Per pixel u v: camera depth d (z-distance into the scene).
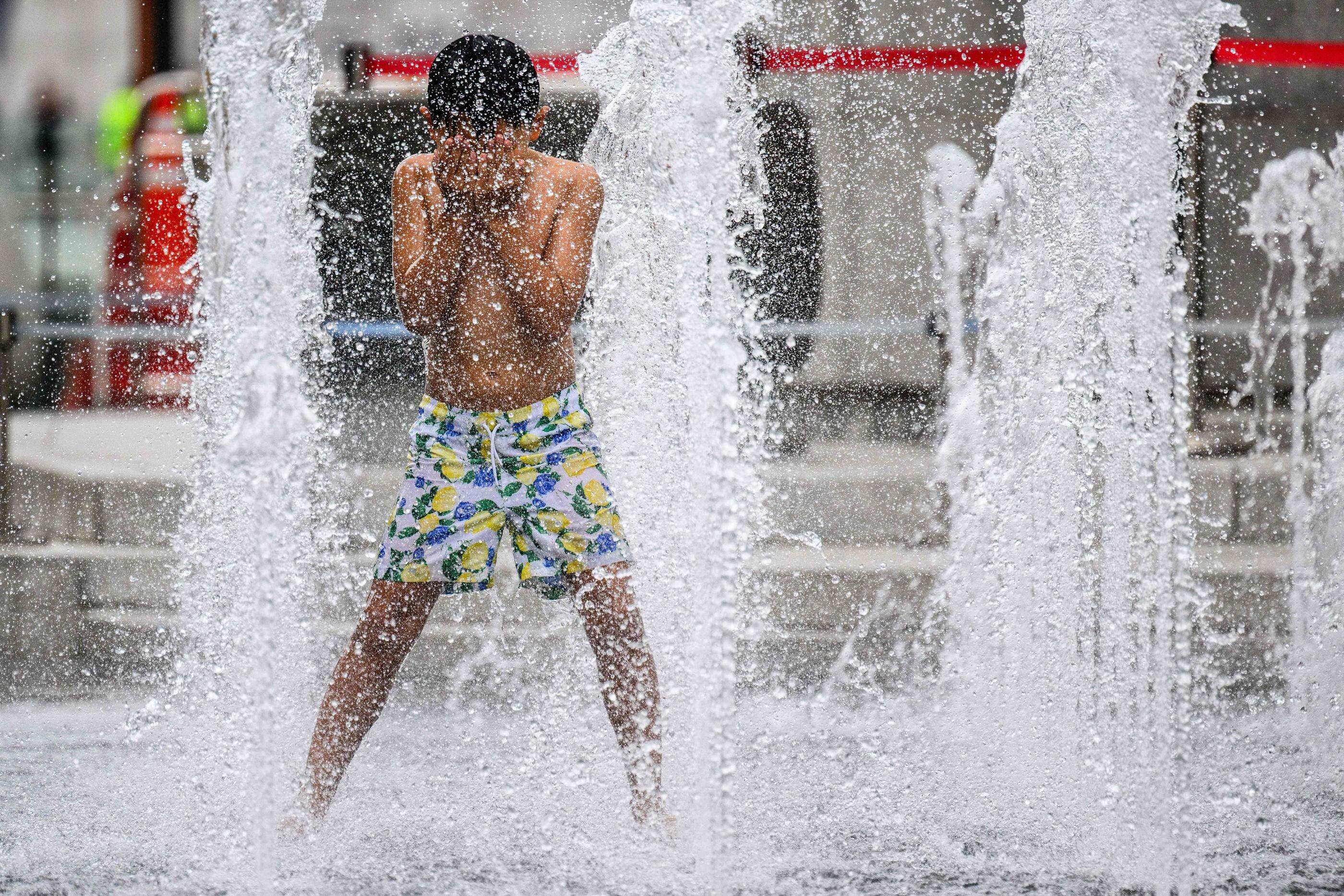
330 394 18.11
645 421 11.09
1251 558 16.80
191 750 10.88
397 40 18.39
